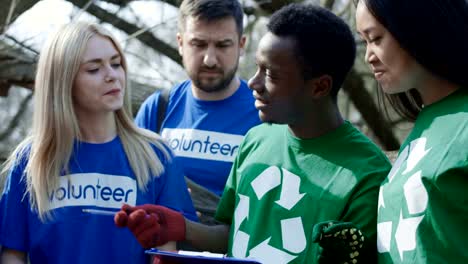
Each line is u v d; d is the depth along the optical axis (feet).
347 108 21.95
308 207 8.91
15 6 21.68
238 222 9.45
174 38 22.95
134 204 10.46
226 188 9.95
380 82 8.23
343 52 9.14
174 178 10.89
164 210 9.25
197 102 12.82
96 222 10.34
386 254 8.10
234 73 12.67
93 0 22.53
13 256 10.51
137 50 23.17
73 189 10.43
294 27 9.03
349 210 8.70
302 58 8.96
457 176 7.54
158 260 8.47
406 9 7.85
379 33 8.05
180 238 9.30
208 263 8.05
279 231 9.02
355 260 8.08
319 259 8.21
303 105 9.05
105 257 10.30
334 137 9.09
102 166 10.54
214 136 12.59
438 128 7.86
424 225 7.68
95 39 10.68
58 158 10.47
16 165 10.68
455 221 7.57
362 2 8.18
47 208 10.37
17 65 21.13
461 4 7.94
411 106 8.69
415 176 7.81
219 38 12.47
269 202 9.20
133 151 10.69
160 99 13.16
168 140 12.83
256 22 22.09
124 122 10.86
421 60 7.91
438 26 7.82
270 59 9.03
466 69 7.85
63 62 10.54
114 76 10.64
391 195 8.13
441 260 7.59
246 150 9.80
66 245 10.30
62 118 10.48
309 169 9.07
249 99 12.80
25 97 23.36
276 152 9.38
